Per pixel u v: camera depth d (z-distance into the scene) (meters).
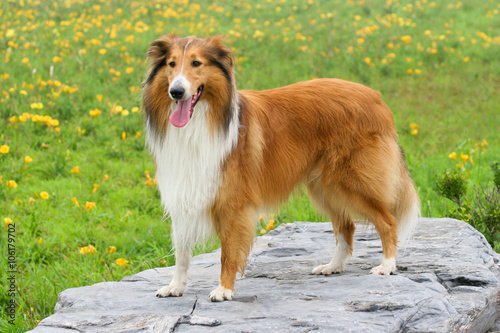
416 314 3.65
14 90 10.55
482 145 9.92
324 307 3.75
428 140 10.80
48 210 7.49
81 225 7.12
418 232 5.53
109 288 4.50
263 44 15.66
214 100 4.05
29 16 16.48
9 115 9.95
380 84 13.56
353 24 17.55
